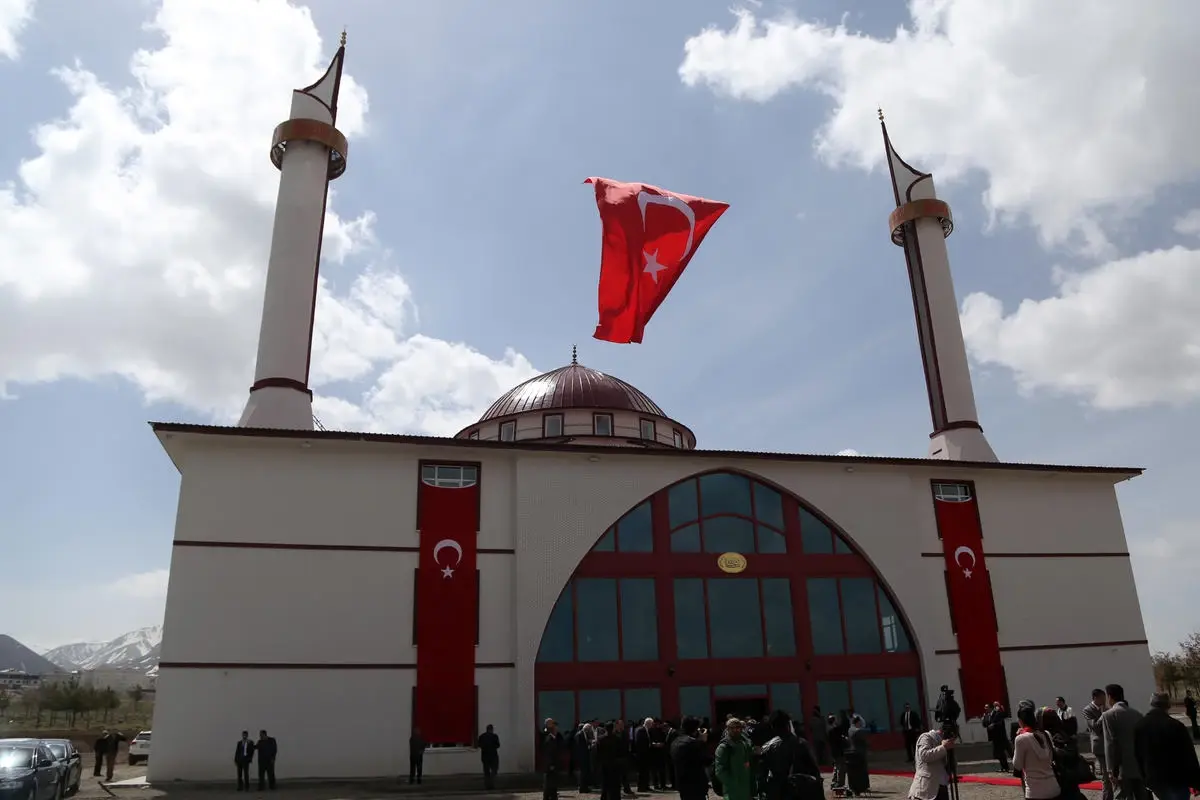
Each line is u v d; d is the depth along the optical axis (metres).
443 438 26.56
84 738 51.44
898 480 31.00
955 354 36.53
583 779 20.91
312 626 24.52
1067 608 31.78
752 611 28.31
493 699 25.34
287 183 32.78
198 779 22.55
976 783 19.36
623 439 36.25
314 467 25.95
